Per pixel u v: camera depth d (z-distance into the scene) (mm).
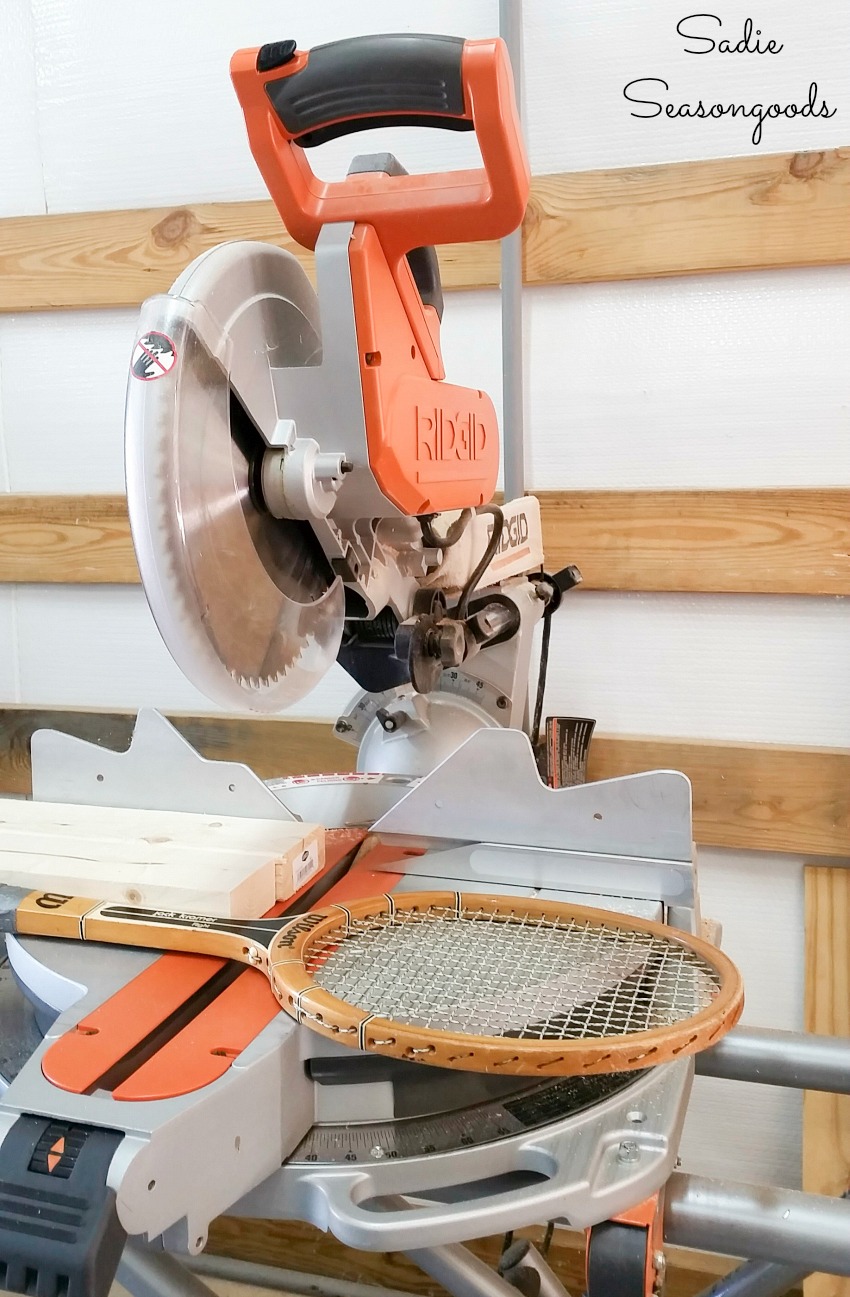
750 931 1511
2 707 1735
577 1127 616
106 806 994
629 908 832
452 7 1422
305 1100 661
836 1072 739
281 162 743
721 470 1435
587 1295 569
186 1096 565
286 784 1039
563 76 1398
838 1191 1250
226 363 679
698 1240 604
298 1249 1664
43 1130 546
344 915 771
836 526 1366
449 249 1445
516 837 917
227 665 692
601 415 1463
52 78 1579
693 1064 725
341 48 704
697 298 1407
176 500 636
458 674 1111
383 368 735
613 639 1507
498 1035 629
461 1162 607
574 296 1444
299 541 775
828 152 1303
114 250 1563
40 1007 753
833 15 1305
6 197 1642
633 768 1483
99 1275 493
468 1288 832
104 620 1716
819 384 1387
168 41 1525
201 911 775
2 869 824
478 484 954
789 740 1468
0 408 1702
